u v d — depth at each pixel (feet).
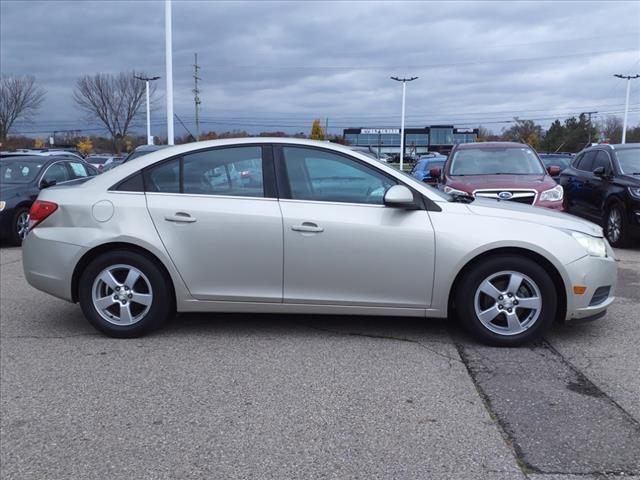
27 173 37.11
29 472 10.25
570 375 14.08
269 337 16.97
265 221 16.06
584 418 11.91
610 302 16.34
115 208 16.56
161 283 16.58
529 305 15.75
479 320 15.93
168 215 16.35
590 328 17.65
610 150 35.70
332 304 16.26
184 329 17.74
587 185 36.76
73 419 12.12
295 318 18.70
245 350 15.94
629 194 31.86
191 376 14.24
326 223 15.93
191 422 11.93
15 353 15.93
